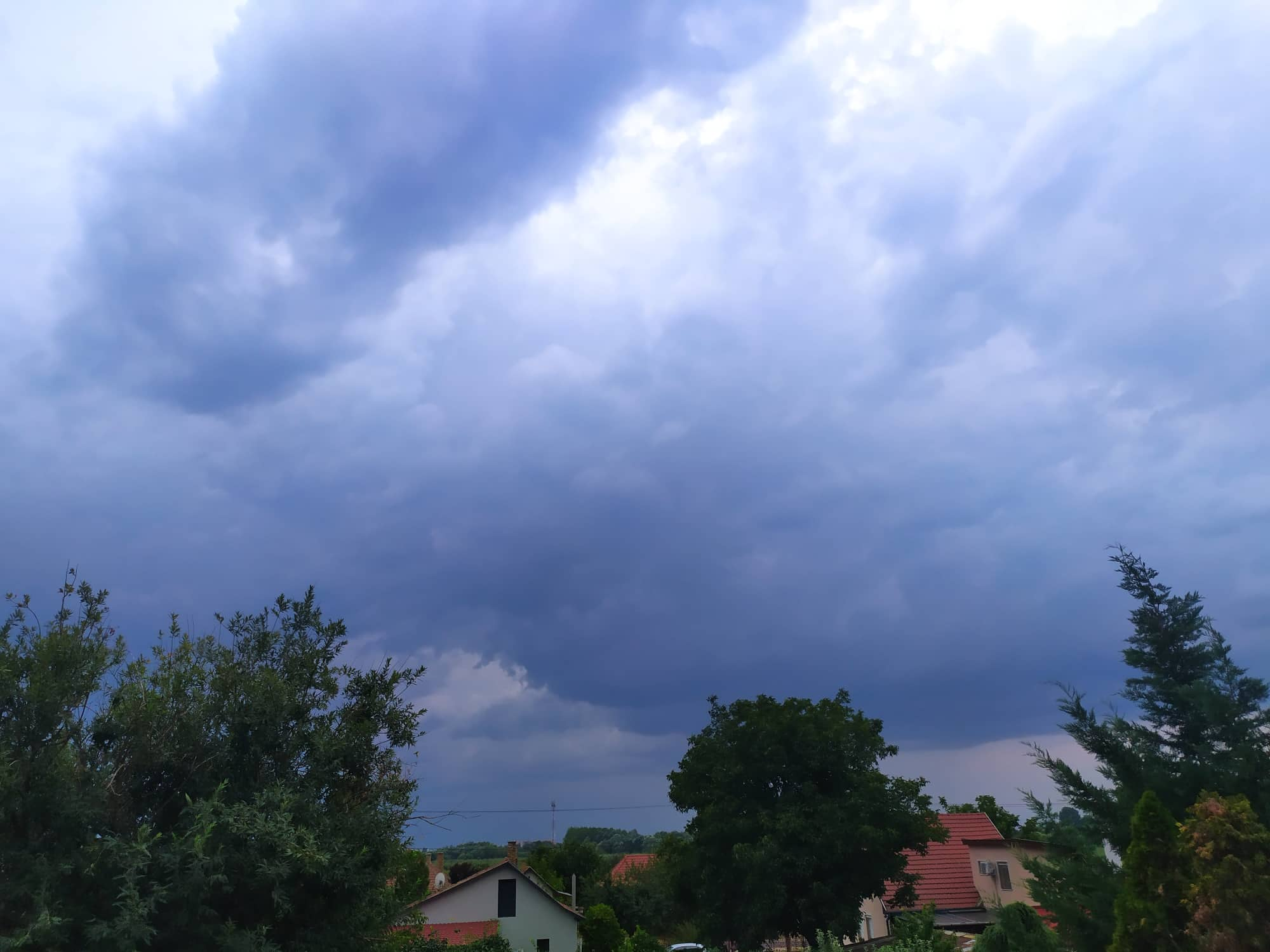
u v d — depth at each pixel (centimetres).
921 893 3956
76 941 793
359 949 1042
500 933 4356
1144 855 709
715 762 2942
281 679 1093
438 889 5197
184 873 848
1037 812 1027
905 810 2773
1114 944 712
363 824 1045
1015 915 1016
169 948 843
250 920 930
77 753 913
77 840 848
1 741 816
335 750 1089
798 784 2844
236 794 999
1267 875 629
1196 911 652
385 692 1212
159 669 1035
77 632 934
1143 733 1000
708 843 2856
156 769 973
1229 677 963
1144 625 1042
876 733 2972
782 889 2578
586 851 7475
